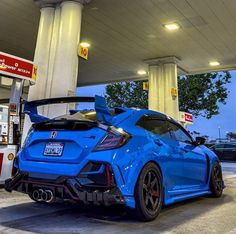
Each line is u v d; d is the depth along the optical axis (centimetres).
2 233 268
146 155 324
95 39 955
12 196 441
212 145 1934
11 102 559
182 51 1055
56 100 372
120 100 2330
